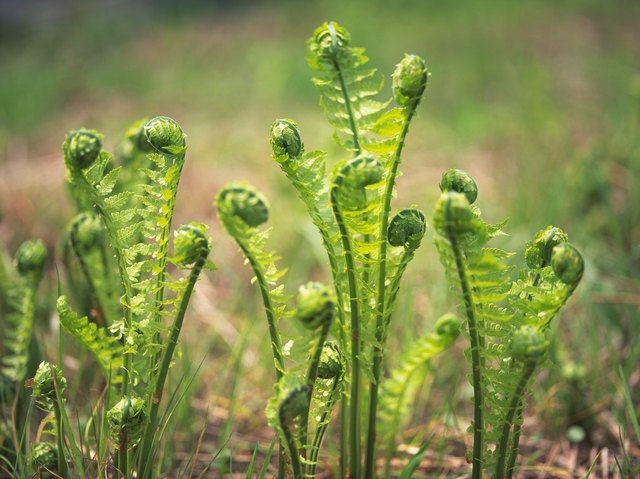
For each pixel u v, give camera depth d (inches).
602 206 69.1
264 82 118.1
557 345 51.7
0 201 73.4
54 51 149.4
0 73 133.6
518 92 109.4
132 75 128.3
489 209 72.1
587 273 57.6
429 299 59.6
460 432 48.7
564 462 47.7
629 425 48.8
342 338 38.0
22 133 100.6
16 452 42.2
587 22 150.7
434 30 146.4
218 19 175.8
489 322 37.6
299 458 37.3
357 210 35.8
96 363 48.6
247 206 34.3
